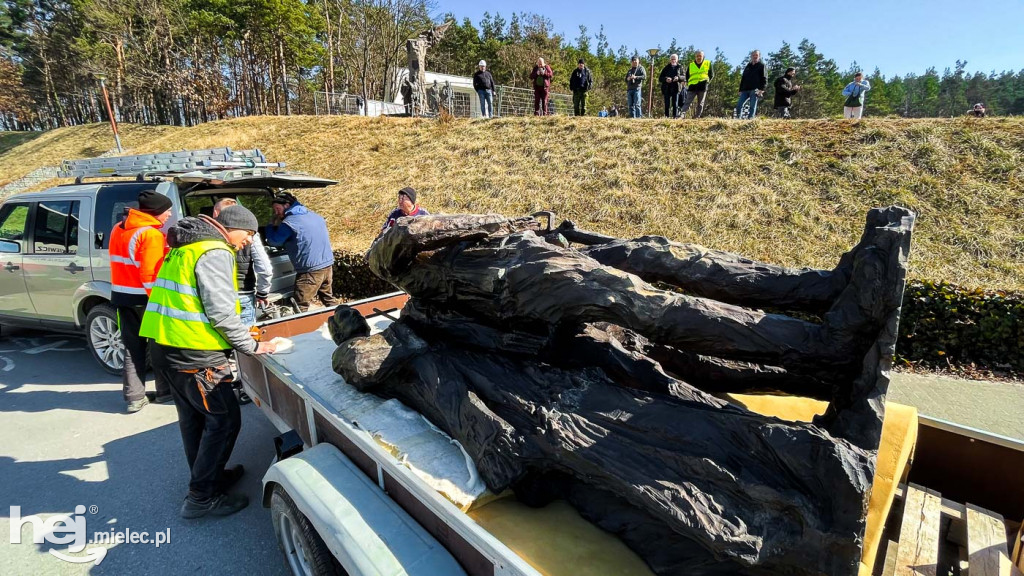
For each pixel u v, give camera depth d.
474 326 2.42
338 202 11.45
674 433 1.60
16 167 25.09
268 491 2.43
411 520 1.87
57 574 2.69
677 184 9.01
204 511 3.11
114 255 4.07
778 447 1.42
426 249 2.32
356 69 28.81
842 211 7.59
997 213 6.89
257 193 5.49
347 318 2.78
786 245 7.14
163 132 26.03
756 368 2.13
